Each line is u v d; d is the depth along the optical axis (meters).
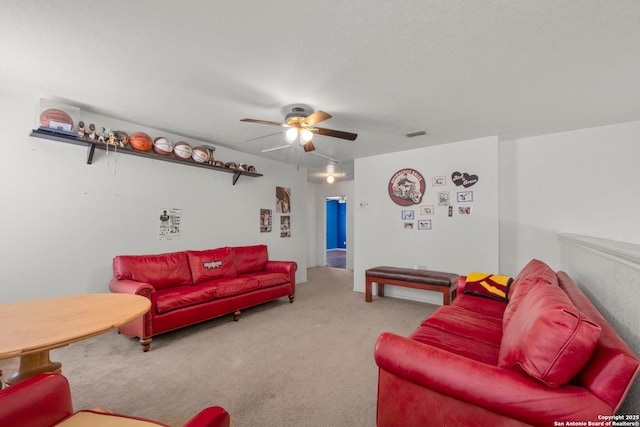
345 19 1.69
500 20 1.69
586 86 2.50
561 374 1.02
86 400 1.89
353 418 1.73
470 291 2.92
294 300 4.48
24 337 1.28
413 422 1.34
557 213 3.79
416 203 4.60
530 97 2.72
